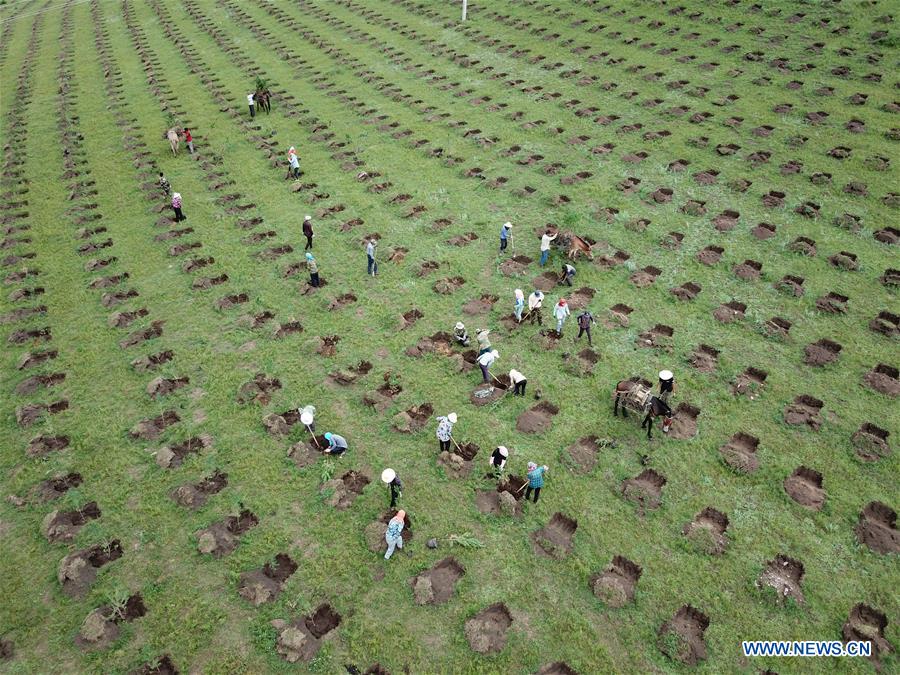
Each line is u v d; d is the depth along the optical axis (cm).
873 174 2831
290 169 3350
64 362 2184
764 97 3594
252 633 1336
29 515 1636
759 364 1983
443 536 1520
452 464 1684
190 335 2275
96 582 1455
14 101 4859
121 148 3869
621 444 1738
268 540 1531
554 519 1556
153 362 2147
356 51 5231
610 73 4181
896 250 2406
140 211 3153
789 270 2370
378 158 3484
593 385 1936
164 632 1349
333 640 1320
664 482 1628
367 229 2848
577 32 4906
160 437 1845
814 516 1523
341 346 2173
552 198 2919
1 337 2339
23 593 1445
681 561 1440
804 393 1866
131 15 7069
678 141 3309
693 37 4447
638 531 1511
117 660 1300
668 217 2741
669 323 2178
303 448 1759
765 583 1378
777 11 4466
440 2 6103
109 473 1738
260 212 3056
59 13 7562
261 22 6284
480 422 1834
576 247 2453
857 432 1711
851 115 3284
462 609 1366
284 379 2041
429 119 3891
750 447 1714
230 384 2031
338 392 1977
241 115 4203
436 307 2334
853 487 1580
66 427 1906
